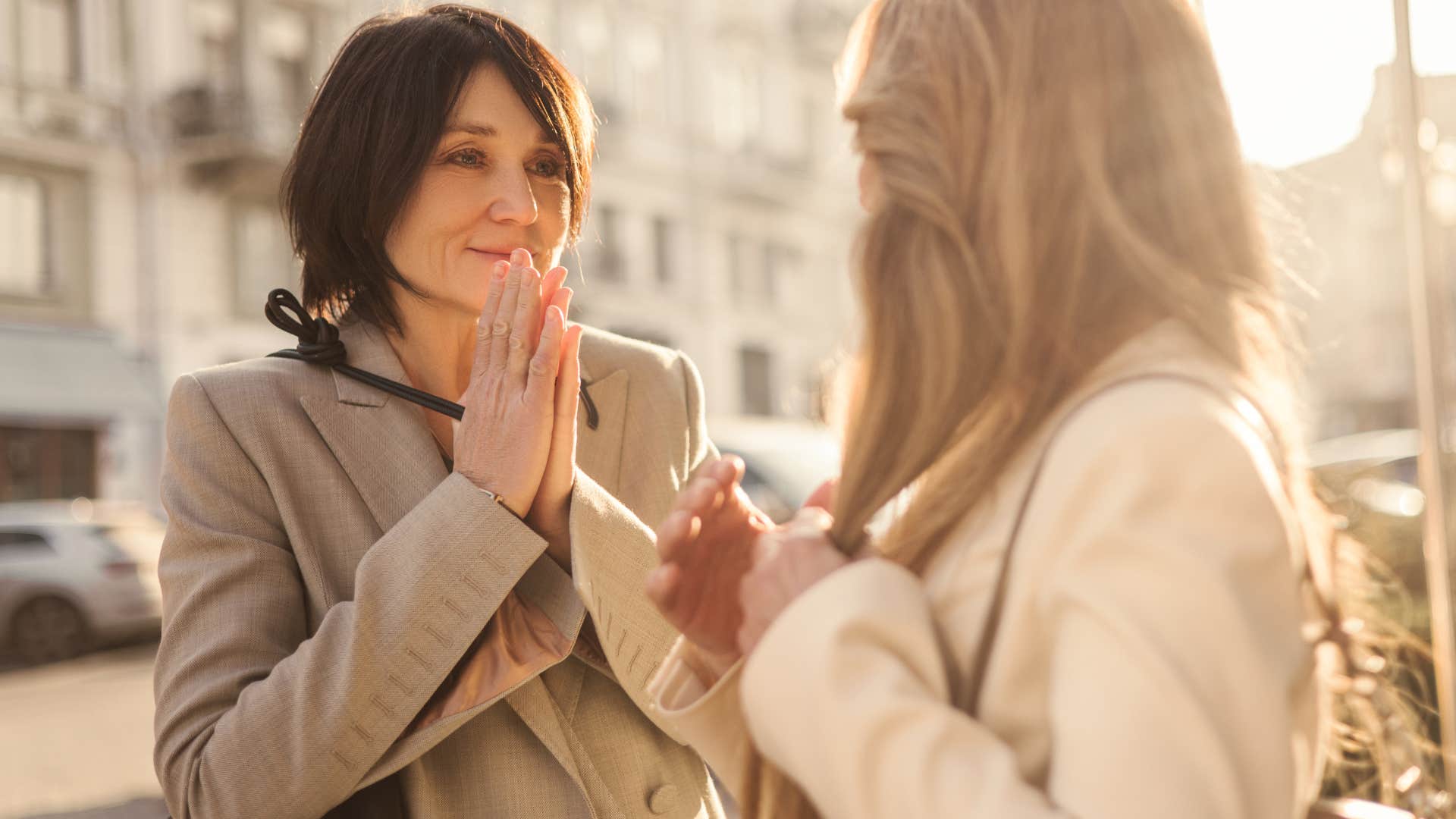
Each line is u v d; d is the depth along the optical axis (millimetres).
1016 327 774
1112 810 646
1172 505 689
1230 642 663
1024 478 766
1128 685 663
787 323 26750
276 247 19359
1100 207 770
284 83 19578
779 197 26422
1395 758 1050
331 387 1440
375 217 1418
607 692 1442
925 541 804
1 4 17312
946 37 826
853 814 719
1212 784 646
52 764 6316
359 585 1253
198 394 1404
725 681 855
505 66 1440
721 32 25766
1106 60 790
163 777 1281
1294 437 819
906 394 817
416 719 1273
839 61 930
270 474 1370
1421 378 2262
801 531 854
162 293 18250
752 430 7910
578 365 1344
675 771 1476
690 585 904
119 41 18234
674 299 24719
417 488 1403
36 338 17281
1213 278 785
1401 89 2297
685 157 25047
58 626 10883
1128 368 756
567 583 1350
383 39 1451
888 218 835
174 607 1326
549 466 1324
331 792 1229
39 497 17203
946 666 771
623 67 24188
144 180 18266
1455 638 2043
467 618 1248
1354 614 912
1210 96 808
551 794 1354
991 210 794
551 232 1493
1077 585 691
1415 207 2283
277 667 1255
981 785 691
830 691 733
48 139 17547
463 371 1536
